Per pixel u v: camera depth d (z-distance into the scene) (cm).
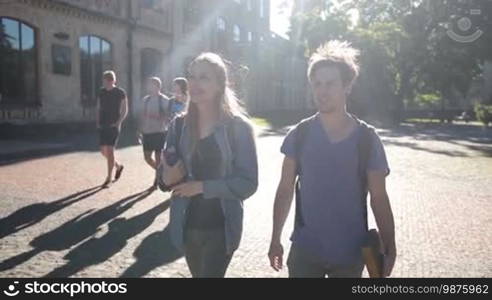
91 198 845
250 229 686
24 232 637
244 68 935
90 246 590
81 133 2153
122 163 1257
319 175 283
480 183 1147
